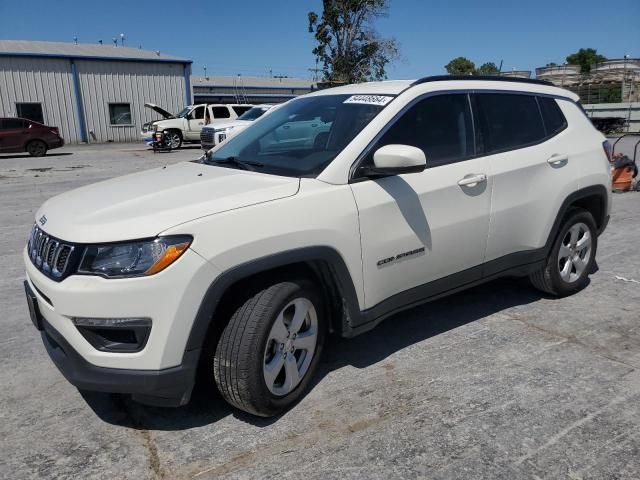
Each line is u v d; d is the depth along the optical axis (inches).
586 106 1344.7
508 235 158.7
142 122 1326.3
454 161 145.3
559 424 115.0
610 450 106.5
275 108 173.6
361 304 127.6
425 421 116.6
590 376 134.9
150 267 98.8
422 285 141.6
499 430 113.1
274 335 113.2
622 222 303.6
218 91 2048.5
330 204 119.4
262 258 108.3
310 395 127.5
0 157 864.3
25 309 183.0
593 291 194.2
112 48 1439.5
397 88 144.3
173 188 121.0
